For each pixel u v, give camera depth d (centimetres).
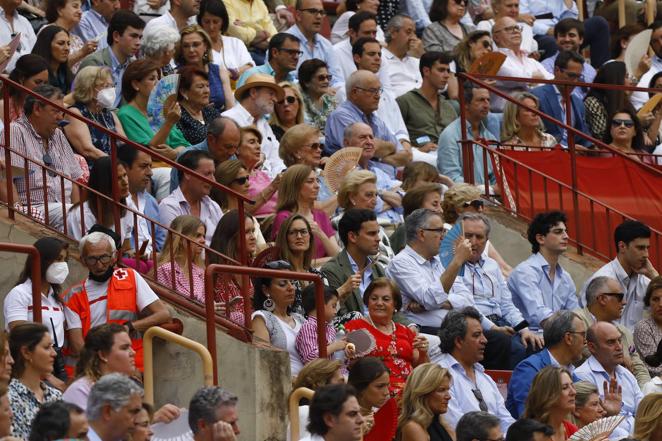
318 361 3005
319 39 5066
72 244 3425
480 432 2920
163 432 2700
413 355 3403
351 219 3662
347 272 3647
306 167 3853
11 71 4209
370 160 4462
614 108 4897
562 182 4412
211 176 3762
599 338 3553
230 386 3259
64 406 2356
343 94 4975
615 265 4072
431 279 3731
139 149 3516
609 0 6100
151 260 3456
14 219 3428
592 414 3328
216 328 3281
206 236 3738
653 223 4431
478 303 3856
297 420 2945
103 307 3197
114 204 3438
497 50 5344
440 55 4916
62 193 3456
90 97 4028
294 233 3525
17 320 3078
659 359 3797
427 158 4731
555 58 5509
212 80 4550
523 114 4634
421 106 4928
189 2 4819
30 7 4806
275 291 3362
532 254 4041
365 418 2931
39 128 3634
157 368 3241
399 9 5703
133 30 4459
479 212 4109
